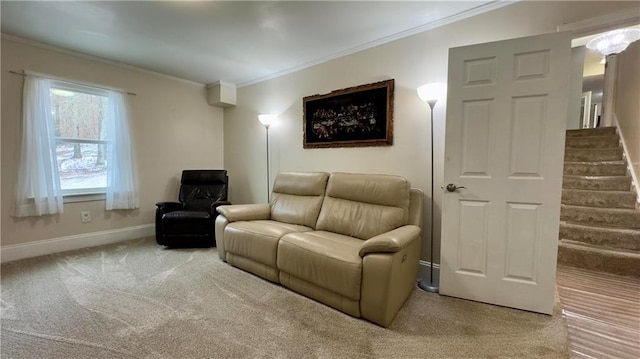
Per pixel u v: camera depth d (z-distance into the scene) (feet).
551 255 6.23
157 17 7.95
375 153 9.64
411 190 8.13
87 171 11.07
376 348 5.16
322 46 9.94
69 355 4.85
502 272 6.68
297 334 5.56
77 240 10.77
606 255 8.54
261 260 8.00
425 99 7.70
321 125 11.04
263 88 13.38
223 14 7.80
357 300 6.10
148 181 12.75
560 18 6.68
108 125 11.41
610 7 6.22
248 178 14.42
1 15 7.84
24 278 7.93
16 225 9.48
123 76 11.80
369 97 9.61
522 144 6.40
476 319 6.13
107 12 7.68
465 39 7.79
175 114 13.60
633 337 5.42
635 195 10.06
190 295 7.11
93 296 6.95
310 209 9.44
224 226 9.36
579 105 15.78
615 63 13.39
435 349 5.13
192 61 11.43
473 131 6.84
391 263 5.70
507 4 7.18
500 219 6.66
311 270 6.75
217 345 5.20
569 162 12.75
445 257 7.26
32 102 9.45
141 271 8.55
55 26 8.48
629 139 11.53
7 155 9.26
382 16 7.91
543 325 5.88
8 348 4.99
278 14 7.80
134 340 5.29
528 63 6.26
